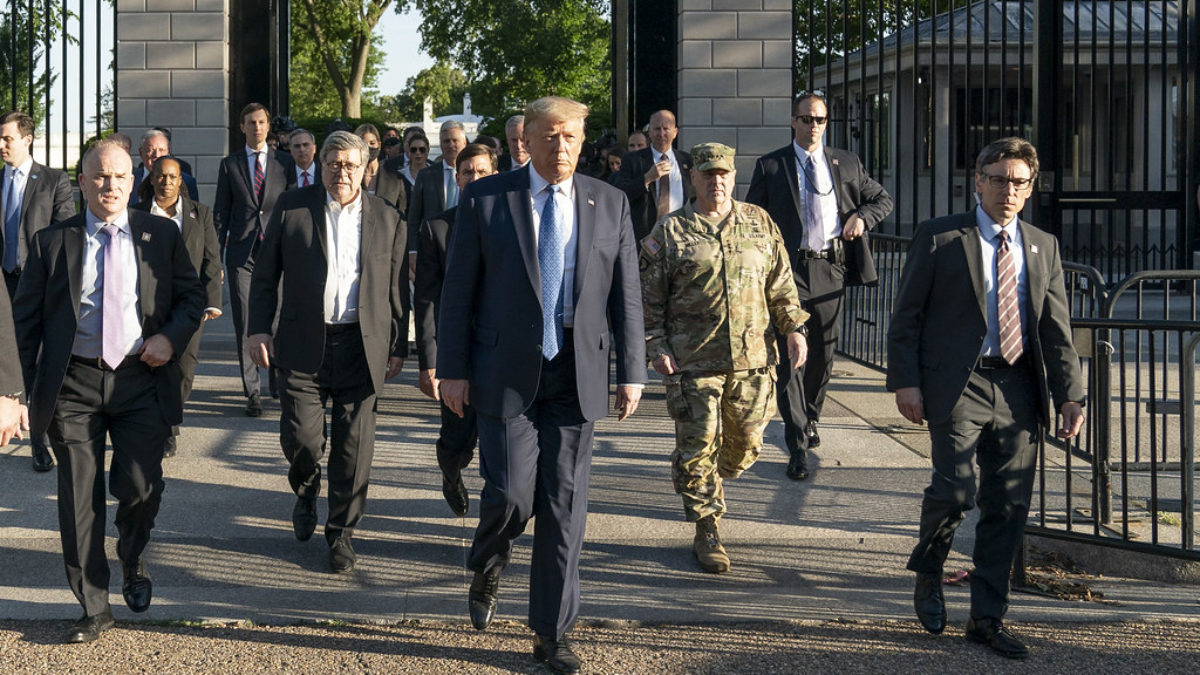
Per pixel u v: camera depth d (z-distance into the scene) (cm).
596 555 559
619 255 443
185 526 598
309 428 552
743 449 552
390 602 499
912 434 796
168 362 478
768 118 1166
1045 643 458
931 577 466
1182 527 524
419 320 565
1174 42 1731
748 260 539
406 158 1091
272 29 1232
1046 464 718
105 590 468
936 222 459
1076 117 1180
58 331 456
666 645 454
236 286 830
